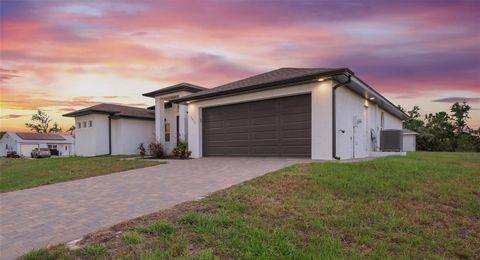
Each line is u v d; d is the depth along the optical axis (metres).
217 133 13.98
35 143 44.53
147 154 19.47
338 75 9.73
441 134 37.19
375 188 6.04
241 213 4.55
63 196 6.49
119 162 13.22
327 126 10.21
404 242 3.94
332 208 4.88
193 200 5.32
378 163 8.70
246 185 6.19
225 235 3.68
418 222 4.65
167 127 20.44
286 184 6.18
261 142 12.23
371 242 3.85
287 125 11.43
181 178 7.80
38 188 7.72
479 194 6.18
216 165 10.04
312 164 8.32
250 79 14.05
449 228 4.53
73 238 3.81
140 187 6.95
